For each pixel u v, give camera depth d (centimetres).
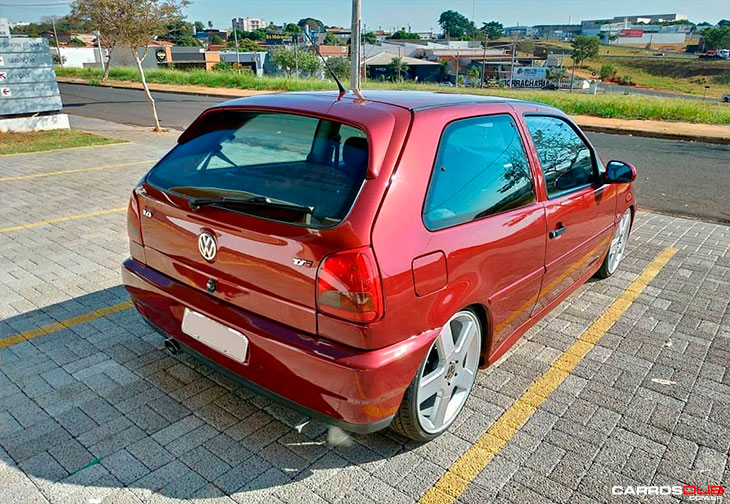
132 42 1407
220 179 271
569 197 366
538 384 337
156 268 301
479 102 307
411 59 8600
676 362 366
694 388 336
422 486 253
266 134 275
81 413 300
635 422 302
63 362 349
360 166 237
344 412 233
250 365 252
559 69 8600
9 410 301
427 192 249
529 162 328
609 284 497
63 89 3077
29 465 261
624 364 362
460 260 259
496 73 8538
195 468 261
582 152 403
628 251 587
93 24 1400
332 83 3003
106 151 1159
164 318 298
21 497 242
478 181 282
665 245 611
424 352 246
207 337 270
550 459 272
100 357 356
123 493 245
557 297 393
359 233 219
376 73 7925
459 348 283
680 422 303
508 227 295
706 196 861
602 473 263
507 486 254
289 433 287
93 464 262
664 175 1023
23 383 326
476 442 283
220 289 261
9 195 778
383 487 251
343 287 218
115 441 279
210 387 326
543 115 363
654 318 430
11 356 356
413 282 234
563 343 389
